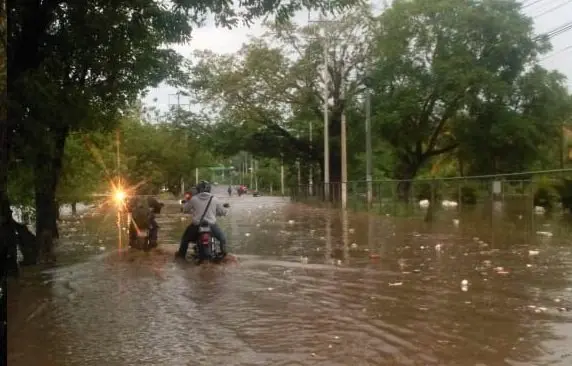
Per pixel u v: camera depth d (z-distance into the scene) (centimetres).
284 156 4788
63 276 1024
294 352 560
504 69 3241
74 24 1081
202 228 1168
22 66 1000
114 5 1090
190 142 4856
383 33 3344
